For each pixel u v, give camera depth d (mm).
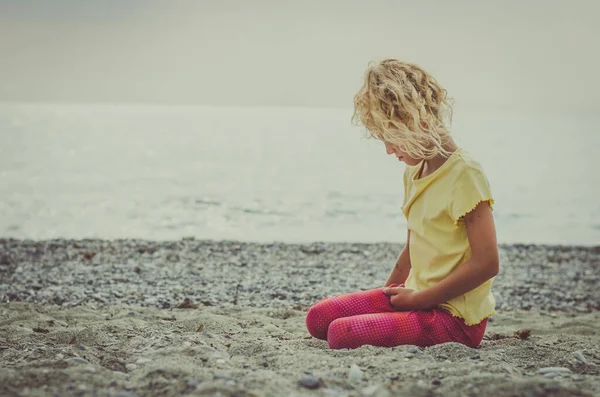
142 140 60781
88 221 16922
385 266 10461
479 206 3598
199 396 2680
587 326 6117
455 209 3633
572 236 16844
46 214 17766
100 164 34594
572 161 46656
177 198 22188
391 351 3658
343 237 15633
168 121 118500
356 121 3750
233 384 2861
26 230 15281
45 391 2758
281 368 3385
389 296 4105
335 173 33625
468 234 3656
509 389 2822
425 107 3574
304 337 4793
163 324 5078
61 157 38375
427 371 3176
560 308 8000
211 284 8414
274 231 16359
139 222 17062
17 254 10250
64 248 10852
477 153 53781
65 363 3273
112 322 4961
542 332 5855
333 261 10750
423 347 3855
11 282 8133
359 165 39656
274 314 6238
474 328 3895
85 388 2811
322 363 3412
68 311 6152
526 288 9195
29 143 51312
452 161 3666
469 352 3662
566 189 28688
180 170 32656
